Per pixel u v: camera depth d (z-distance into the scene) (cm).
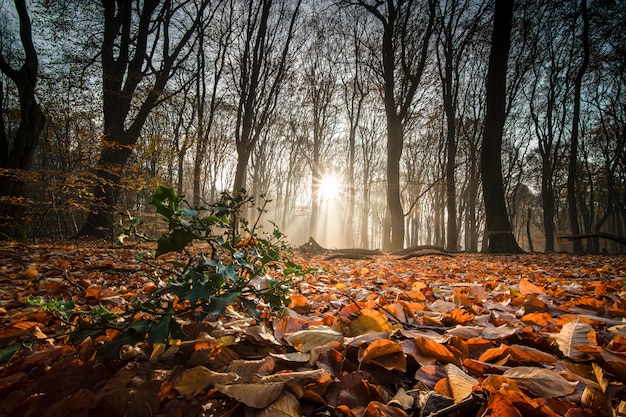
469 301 212
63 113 919
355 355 117
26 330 134
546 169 2509
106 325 94
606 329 150
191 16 1570
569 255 923
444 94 1856
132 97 1335
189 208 106
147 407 78
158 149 1134
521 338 133
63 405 75
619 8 1750
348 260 855
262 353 114
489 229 1030
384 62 1482
